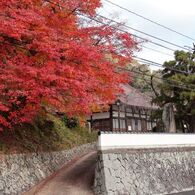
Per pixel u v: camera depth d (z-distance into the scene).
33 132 20.81
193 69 32.41
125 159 18.72
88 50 15.31
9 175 15.51
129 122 40.16
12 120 15.27
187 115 33.06
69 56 15.15
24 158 17.45
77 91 14.66
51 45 14.45
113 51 17.81
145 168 19.95
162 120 32.31
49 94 14.38
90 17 17.38
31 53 15.02
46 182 18.11
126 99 35.78
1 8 13.58
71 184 18.02
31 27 14.42
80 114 17.27
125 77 18.61
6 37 14.38
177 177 22.52
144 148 20.61
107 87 17.09
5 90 14.12
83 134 33.19
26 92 13.62
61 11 16.55
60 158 22.56
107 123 38.06
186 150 24.97
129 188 17.95
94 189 17.30
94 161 24.02
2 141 17.05
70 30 16.62
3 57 14.41
